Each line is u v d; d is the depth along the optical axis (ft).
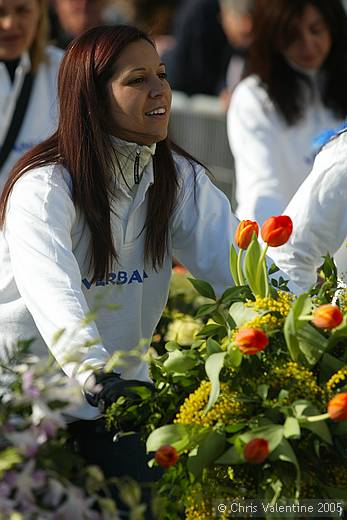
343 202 22.50
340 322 16.42
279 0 32.27
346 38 32.78
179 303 26.32
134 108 19.90
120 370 21.24
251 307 17.80
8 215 20.04
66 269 19.25
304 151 32.58
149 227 20.98
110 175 20.24
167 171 21.08
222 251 21.76
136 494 15.23
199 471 16.55
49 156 20.30
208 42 53.72
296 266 22.95
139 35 20.18
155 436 16.65
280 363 17.17
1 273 20.90
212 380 16.62
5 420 15.17
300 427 16.35
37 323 19.13
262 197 32.04
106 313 20.88
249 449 15.75
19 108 31.09
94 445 19.45
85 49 20.12
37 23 31.19
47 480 14.78
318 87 32.81
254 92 32.63
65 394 15.26
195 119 49.96
